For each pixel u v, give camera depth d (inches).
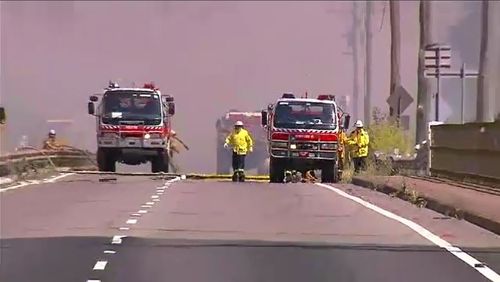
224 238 2080.5
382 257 1823.3
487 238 2107.5
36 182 3954.2
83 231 2183.8
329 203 2979.8
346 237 2116.1
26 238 2063.2
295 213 2645.2
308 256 1830.7
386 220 2465.6
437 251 1905.8
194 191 3462.1
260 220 2453.2
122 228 2245.3
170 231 2193.7
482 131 3243.1
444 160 3754.9
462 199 2748.5
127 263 1731.1
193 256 1815.9
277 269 1676.9
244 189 3629.4
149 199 3063.5
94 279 1572.3
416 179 3789.4
